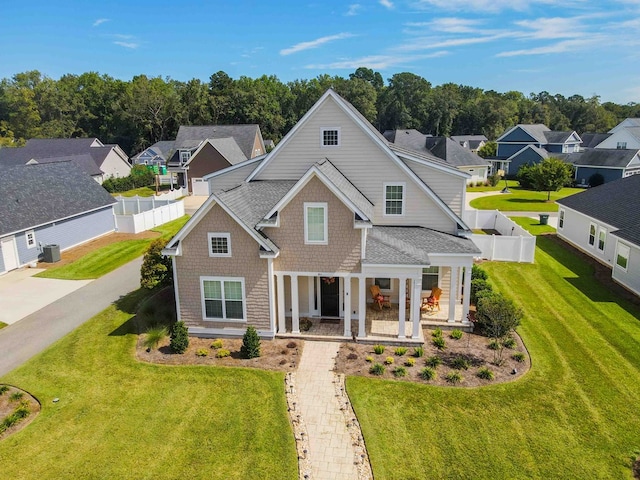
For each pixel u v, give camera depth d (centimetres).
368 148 2161
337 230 1828
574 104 13562
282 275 1903
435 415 1427
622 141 7856
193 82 10750
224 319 1947
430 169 2228
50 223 3203
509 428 1360
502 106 12619
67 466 1247
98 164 7038
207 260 1888
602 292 2403
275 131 11469
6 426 1405
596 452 1256
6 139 9850
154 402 1520
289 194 1805
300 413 1456
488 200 5447
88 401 1533
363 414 1440
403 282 1834
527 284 2538
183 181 6750
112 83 11981
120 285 2648
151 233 3894
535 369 1672
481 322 1858
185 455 1281
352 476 1203
